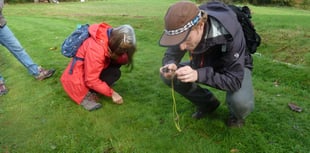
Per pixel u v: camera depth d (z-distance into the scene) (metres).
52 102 3.63
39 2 22.25
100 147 2.79
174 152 2.70
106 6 18.80
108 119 3.24
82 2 23.22
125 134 2.96
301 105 3.49
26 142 2.95
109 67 3.55
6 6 18.75
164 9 16.36
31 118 3.36
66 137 2.98
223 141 2.79
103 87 3.31
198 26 2.09
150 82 4.19
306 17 9.31
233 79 2.31
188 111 3.32
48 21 10.01
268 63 4.83
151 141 2.84
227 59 2.31
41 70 4.33
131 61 3.44
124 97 3.71
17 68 4.95
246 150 2.68
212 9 2.32
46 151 2.81
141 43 6.60
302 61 5.14
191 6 2.06
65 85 3.50
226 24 2.19
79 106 3.50
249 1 26.36
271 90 3.90
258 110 3.36
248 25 2.41
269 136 2.87
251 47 2.48
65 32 7.72
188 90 2.84
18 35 7.53
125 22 9.59
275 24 7.59
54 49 5.97
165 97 3.71
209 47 2.27
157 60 5.20
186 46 2.24
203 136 2.89
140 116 3.28
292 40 6.08
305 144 2.76
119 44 3.15
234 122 2.97
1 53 5.97
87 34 3.34
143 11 14.74
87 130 3.07
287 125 3.05
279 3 26.48
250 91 2.53
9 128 3.20
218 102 3.15
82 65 3.37
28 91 4.02
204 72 2.29
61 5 19.86
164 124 3.11
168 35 2.09
